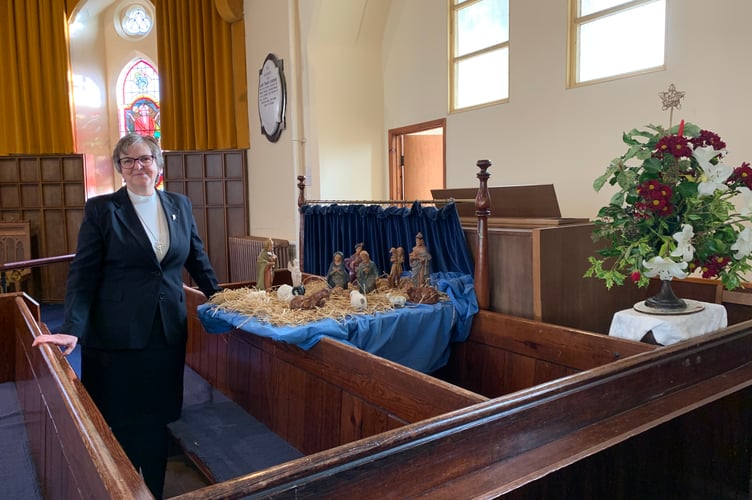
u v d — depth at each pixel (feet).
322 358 6.83
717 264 6.17
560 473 3.54
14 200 24.67
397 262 9.02
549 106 14.60
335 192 19.49
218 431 8.50
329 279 8.95
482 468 3.49
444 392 4.92
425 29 18.43
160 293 7.09
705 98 11.39
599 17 13.41
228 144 22.47
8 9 23.58
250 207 22.49
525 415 3.72
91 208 6.76
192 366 11.87
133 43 26.48
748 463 5.48
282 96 19.54
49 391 5.58
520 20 15.16
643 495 4.18
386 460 3.08
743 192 6.02
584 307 8.22
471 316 8.25
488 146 16.53
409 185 20.36
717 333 5.30
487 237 8.27
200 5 22.31
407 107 19.43
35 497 7.09
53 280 24.85
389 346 7.50
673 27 11.82
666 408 4.49
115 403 7.04
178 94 23.06
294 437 7.73
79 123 25.12
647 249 6.12
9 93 24.08
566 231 7.91
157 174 7.18
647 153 6.34
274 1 19.69
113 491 2.74
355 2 18.84
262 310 7.68
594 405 4.17
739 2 10.74
